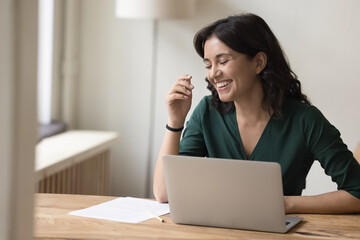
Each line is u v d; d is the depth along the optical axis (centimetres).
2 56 86
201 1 448
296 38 439
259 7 441
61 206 196
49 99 437
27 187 94
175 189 177
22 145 90
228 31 208
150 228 173
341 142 218
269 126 222
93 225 174
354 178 207
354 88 434
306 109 221
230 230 173
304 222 185
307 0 434
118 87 472
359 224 185
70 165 347
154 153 471
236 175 169
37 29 91
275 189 166
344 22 431
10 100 88
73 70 464
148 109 470
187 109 223
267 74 215
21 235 93
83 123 479
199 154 238
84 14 468
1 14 85
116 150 478
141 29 464
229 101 222
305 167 225
